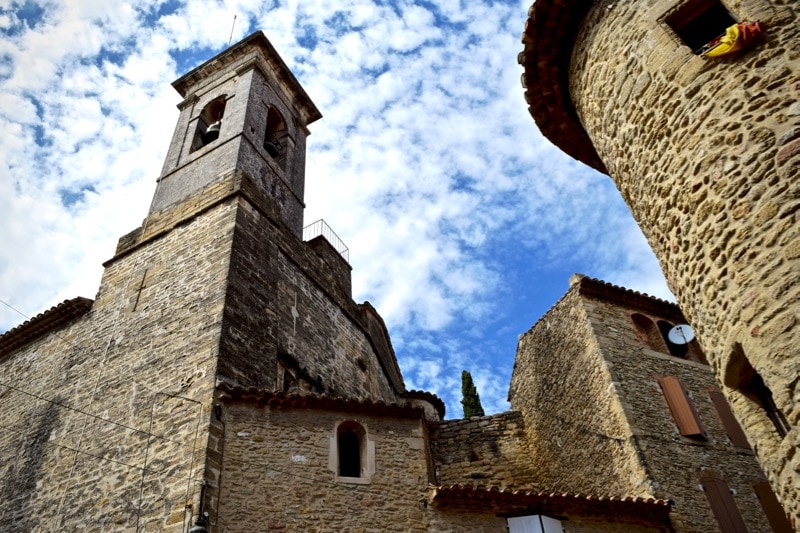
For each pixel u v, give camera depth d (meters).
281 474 10.42
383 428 11.58
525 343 18.06
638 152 7.88
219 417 10.88
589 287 15.71
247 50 24.92
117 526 10.20
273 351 13.95
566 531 10.56
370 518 10.23
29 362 15.77
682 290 7.18
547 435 15.52
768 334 5.66
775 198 5.96
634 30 8.23
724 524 11.73
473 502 10.63
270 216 17.47
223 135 20.44
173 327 13.57
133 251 17.12
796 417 5.32
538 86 9.95
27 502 11.95
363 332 19.61
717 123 6.78
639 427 12.85
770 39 6.73
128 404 12.38
